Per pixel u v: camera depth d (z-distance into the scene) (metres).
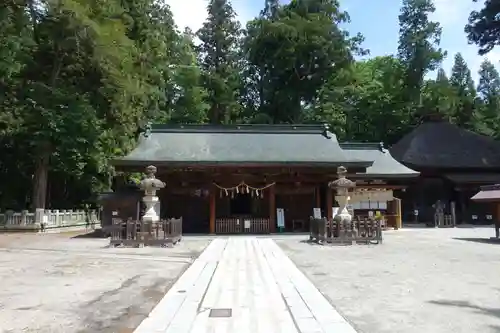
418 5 53.94
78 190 37.59
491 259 14.28
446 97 51.91
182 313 7.21
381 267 12.56
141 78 38.38
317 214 25.55
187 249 17.55
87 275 11.16
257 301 8.09
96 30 27.08
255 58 57.19
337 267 12.59
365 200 30.19
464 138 43.22
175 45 55.22
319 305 7.74
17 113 27.78
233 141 28.42
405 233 26.88
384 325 6.48
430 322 6.63
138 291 9.10
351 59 55.47
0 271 11.81
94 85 30.84
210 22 61.69
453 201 38.47
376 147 36.12
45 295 8.69
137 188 26.23
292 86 56.78
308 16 54.81
